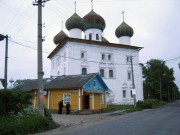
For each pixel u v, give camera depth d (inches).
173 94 4877.0
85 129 609.3
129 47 2311.8
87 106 1328.7
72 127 682.2
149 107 1649.9
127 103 2194.9
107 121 821.2
